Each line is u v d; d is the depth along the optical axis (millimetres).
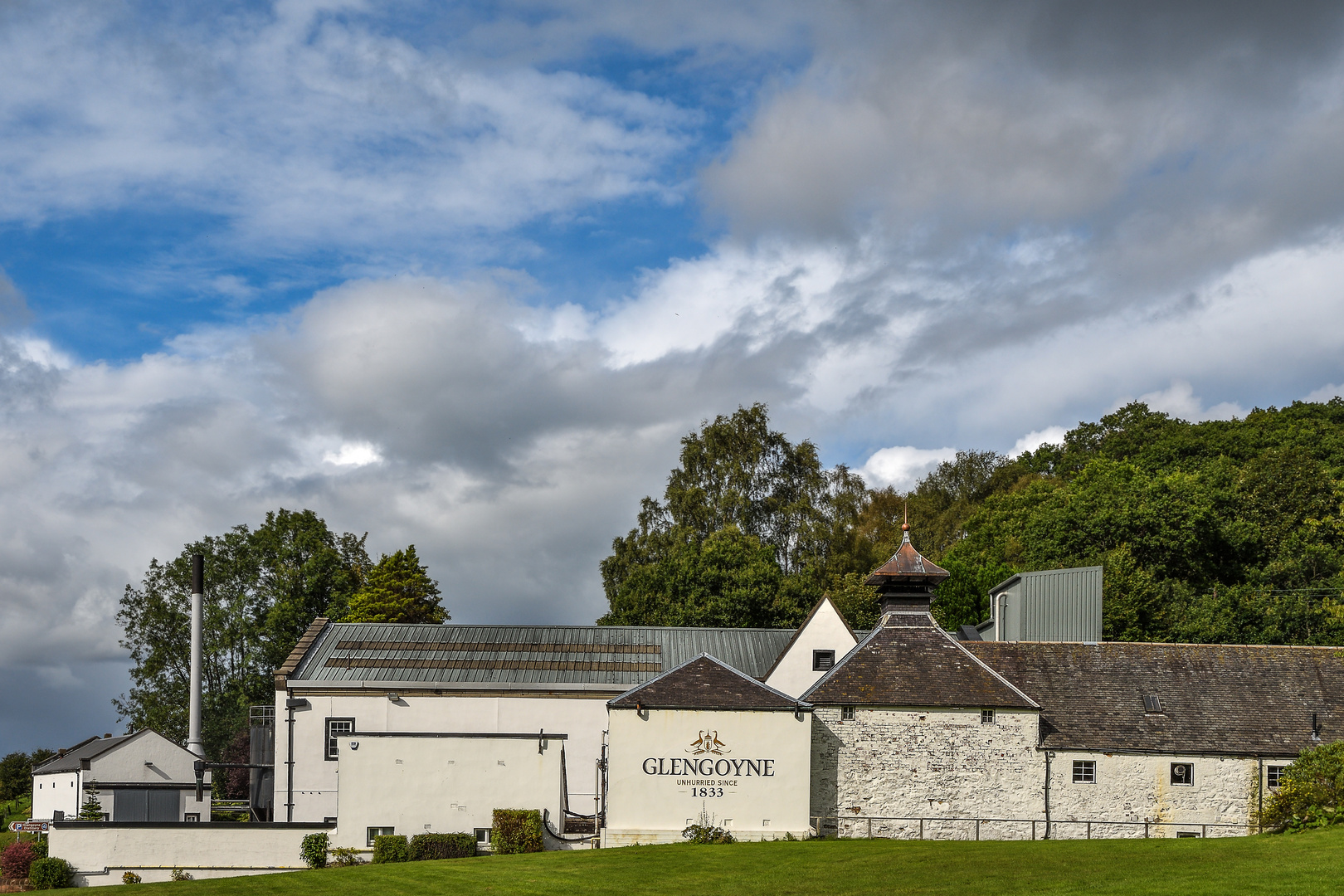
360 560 84625
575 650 52656
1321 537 79688
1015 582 53844
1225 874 28453
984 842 36906
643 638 53750
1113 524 73500
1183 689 45875
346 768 41219
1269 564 75812
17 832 61156
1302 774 38906
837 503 78188
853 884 30359
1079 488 83875
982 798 42844
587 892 30422
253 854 40594
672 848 38188
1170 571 74438
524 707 49625
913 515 93312
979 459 102250
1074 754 43281
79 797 61406
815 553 75250
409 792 41281
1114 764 43344
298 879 35188
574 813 45875
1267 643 65562
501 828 40156
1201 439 95875
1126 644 47781
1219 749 43469
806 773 41500
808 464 77500
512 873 33844
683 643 53500
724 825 40969
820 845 37250
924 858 33406
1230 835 42875
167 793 56312
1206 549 74938
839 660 49906
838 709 43125
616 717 41531
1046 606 52250
